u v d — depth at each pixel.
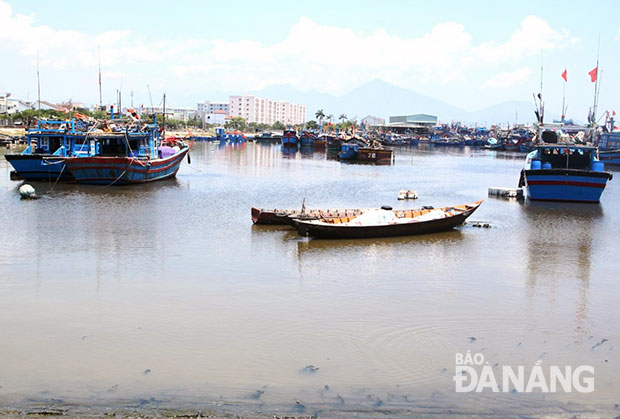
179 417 16.09
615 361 20.36
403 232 38.94
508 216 49.12
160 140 79.19
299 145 187.38
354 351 20.61
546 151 59.94
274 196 59.50
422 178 84.88
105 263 31.19
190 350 20.44
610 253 36.34
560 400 17.56
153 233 38.78
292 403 16.97
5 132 149.00
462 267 32.00
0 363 19.23
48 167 60.75
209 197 56.94
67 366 19.09
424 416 16.47
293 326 22.73
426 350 20.84
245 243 36.25
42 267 30.16
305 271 30.36
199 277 28.97
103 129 64.81
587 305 26.20
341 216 41.44
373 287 27.94
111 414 16.17
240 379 18.39
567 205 55.75
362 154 121.25
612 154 111.69
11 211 45.41
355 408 16.78
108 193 56.53
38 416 16.00
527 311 25.19
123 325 22.58
